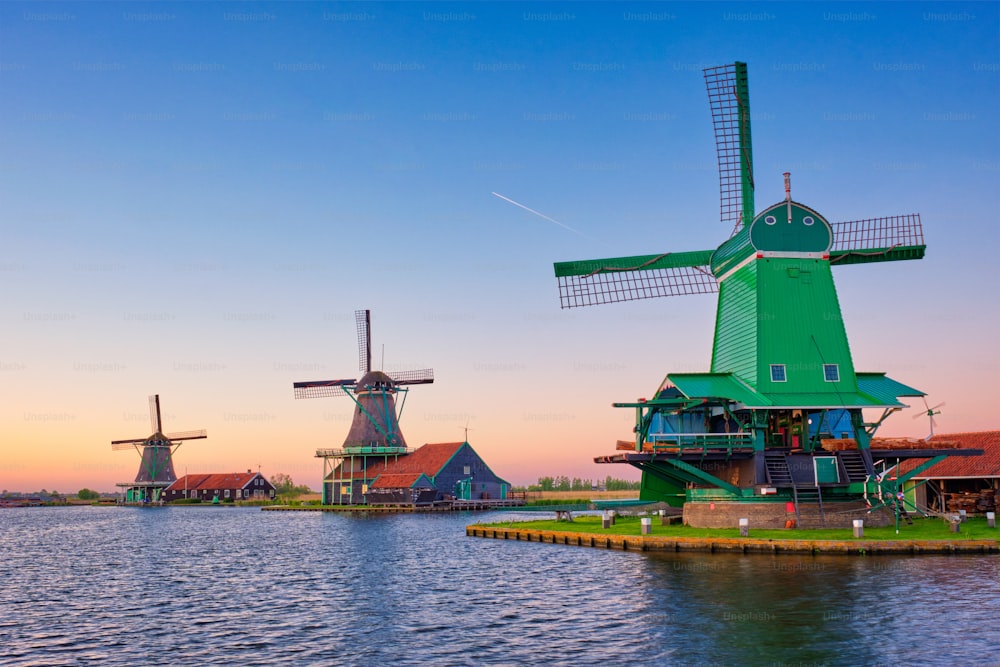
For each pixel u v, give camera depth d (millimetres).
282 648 22578
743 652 20422
